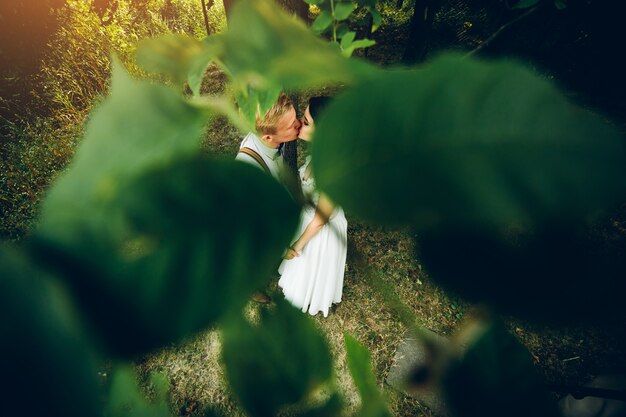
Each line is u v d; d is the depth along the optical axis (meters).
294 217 0.22
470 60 0.20
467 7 2.61
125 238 0.21
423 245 0.23
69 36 5.12
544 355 2.75
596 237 0.20
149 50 0.24
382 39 6.41
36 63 5.00
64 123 4.68
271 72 0.21
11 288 0.20
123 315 0.21
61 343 0.20
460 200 0.19
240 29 0.21
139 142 0.23
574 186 0.18
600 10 1.01
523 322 0.23
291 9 1.99
